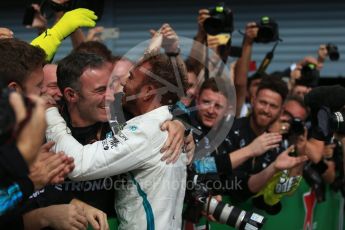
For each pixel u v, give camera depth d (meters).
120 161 4.41
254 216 5.40
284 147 7.25
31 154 3.16
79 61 4.64
